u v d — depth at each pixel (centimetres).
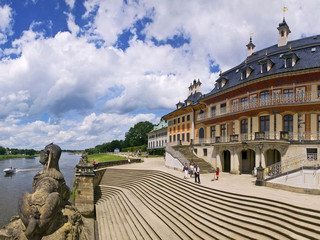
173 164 3591
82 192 2722
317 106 2923
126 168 3875
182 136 5519
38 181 1204
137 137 12044
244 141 3120
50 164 1270
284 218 1381
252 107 3338
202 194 2058
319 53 3036
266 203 1606
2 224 2614
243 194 1819
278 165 2964
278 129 3153
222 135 4081
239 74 4009
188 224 1653
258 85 3403
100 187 3306
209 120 4350
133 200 2478
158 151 7619
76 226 1163
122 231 1842
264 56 3706
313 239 1147
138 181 3116
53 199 1033
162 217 1891
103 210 2528
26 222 983
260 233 1325
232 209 1673
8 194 4069
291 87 3094
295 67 3088
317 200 1609
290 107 3080
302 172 2012
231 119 3838
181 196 2169
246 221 1467
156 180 2898
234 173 3312
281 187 2052
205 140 4275
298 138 2997
